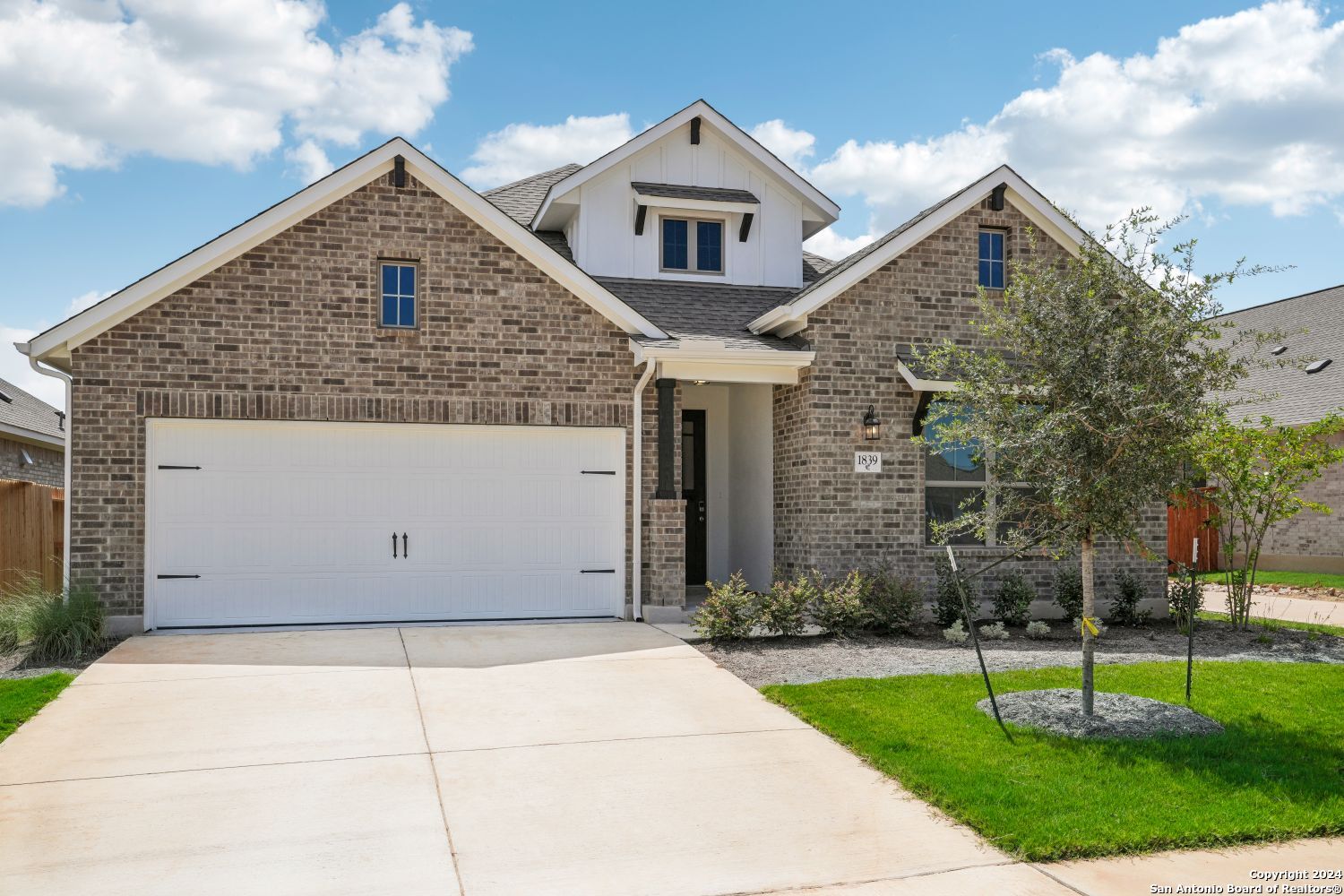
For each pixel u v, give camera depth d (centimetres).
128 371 1149
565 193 1532
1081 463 749
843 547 1315
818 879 510
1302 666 1020
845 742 734
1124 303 755
